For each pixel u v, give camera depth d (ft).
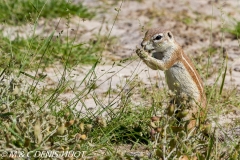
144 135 55.42
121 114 57.06
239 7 111.45
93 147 50.93
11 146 45.80
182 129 47.06
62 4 97.14
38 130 45.52
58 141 49.21
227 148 51.67
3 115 47.80
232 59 84.07
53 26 92.32
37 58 75.46
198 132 50.39
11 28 83.92
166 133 47.98
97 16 101.96
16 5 93.30
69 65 72.69
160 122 49.37
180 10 108.58
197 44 91.40
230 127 58.95
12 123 47.83
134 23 100.12
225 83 73.61
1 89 50.85
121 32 94.99
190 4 112.06
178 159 46.32
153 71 77.71
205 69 78.07
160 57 60.18
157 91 67.82
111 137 53.06
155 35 58.80
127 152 52.37
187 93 58.23
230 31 95.91
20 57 71.20
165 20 102.53
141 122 56.80
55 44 80.02
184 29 98.37
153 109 58.03
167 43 58.70
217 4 112.27
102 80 72.79
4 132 47.52
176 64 58.80
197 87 58.18
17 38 79.30
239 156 48.26
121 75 75.20
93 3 107.76
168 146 47.19
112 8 106.93
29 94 50.52
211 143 47.52
